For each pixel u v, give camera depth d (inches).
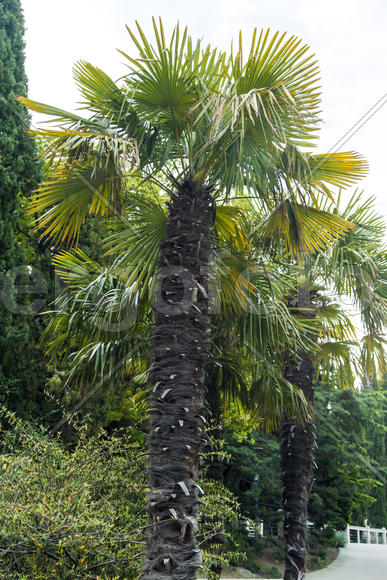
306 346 253.1
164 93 183.3
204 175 190.9
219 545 227.3
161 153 212.7
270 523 634.2
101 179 197.2
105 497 186.1
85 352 236.7
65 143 172.1
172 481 155.9
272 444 628.4
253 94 165.6
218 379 258.2
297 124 178.9
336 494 663.1
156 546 150.3
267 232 231.0
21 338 358.3
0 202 369.4
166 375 167.9
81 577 158.2
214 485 235.8
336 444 681.0
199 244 183.5
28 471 175.6
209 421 254.1
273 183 201.5
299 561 280.8
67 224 220.2
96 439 209.3
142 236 205.3
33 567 156.9
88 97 199.0
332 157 199.6
